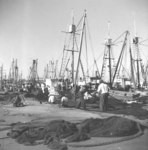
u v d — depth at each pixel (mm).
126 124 7781
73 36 31281
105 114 12797
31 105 17828
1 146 6246
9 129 8344
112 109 14984
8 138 7109
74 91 19922
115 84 36375
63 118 11125
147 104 18547
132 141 6816
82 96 15898
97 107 16375
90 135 7309
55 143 6348
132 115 12289
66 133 7301
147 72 39375
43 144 6461
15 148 6086
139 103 18922
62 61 33344
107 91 14906
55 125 7680
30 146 6277
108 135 7273
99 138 7113
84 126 7898
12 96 23000
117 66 33938
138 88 35438
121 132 7379
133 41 37531
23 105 17219
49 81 30172
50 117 11438
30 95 25594
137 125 8148
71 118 11148
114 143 6629
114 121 8023
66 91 24078
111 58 36938
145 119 11219
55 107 16359
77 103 15898
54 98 19531
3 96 24109
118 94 23500
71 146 6281
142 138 7160
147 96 22266
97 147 6242
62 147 6047
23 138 6812
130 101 19750
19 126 8266
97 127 7949
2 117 11344
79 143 6523
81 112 13602
